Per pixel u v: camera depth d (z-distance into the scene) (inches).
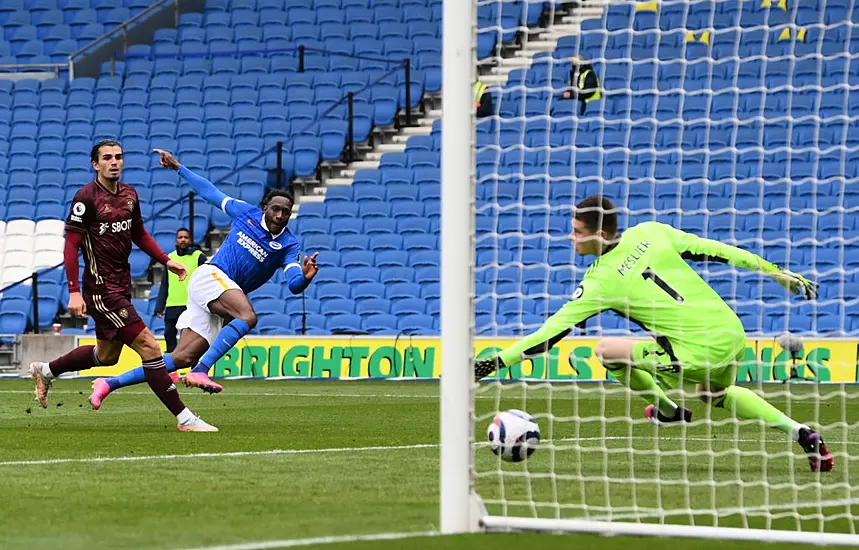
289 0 3801.7
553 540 612.4
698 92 1232.8
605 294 979.9
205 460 997.8
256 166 3196.4
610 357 1005.8
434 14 3713.1
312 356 2605.8
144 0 3914.9
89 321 2962.6
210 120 3390.7
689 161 3016.7
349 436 1243.2
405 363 2568.9
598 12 3437.5
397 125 3408.0
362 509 718.5
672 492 826.8
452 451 642.8
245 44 3698.3
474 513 644.1
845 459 987.3
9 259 3097.9
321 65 3555.6
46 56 3772.1
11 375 2721.5
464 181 658.2
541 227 2898.6
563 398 1936.5
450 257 653.9
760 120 1264.8
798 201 2891.2
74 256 1224.2
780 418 969.5
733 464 1005.8
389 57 3560.5
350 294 2903.5
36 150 3376.0
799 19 3324.3
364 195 3127.5
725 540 616.4
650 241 993.5
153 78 3567.9
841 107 3147.1
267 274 1403.8
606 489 833.5
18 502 746.8
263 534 632.4
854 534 669.3
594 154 3065.9
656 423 1034.1
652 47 3351.4
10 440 1181.7
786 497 815.7
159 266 3090.6
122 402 1843.0
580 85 3056.1
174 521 675.4
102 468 936.3
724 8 3380.9
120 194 1239.5
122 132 3398.1
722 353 983.6
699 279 997.2
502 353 955.3
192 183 1403.8
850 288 2696.9
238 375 2635.3
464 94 661.9
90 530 646.5
